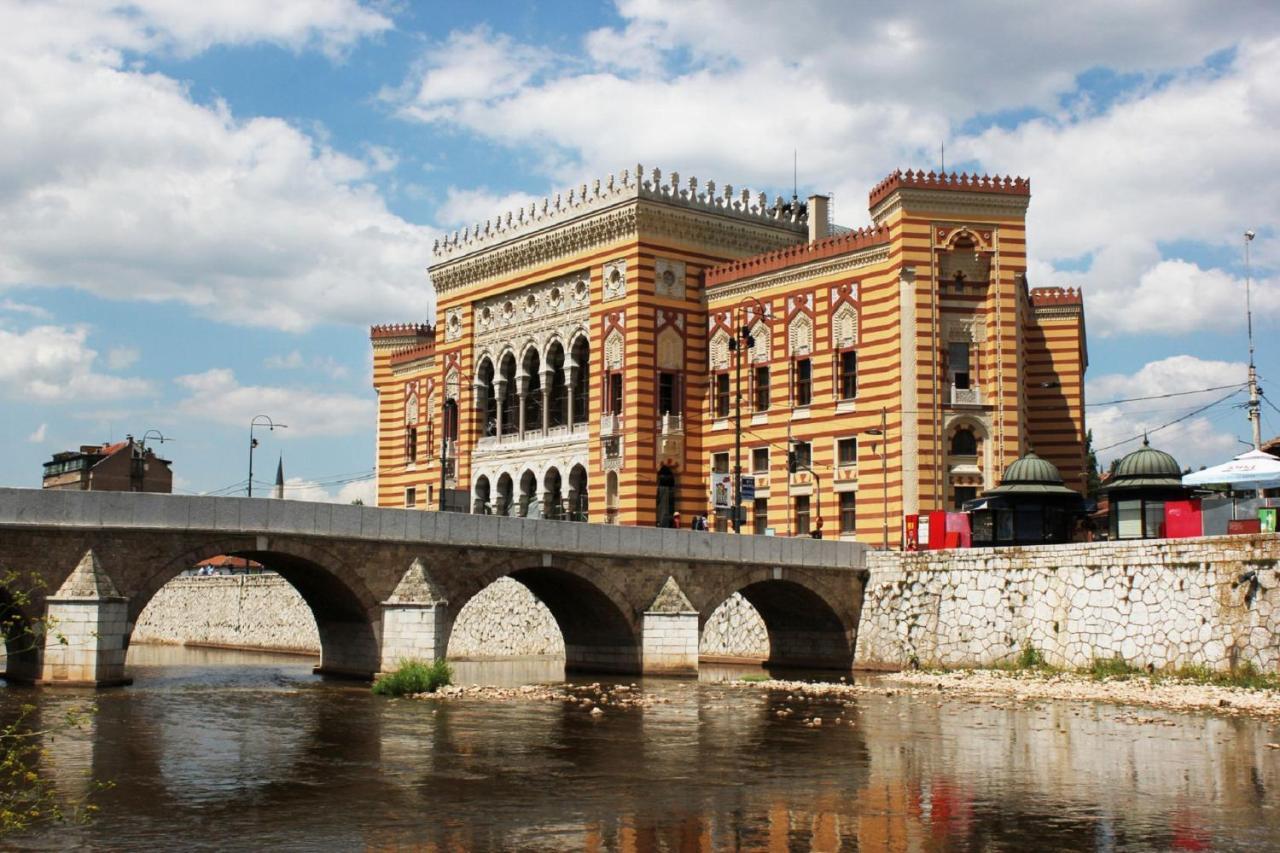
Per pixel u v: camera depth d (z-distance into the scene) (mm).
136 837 26703
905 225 74375
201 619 103688
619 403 85750
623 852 25719
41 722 41875
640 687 57156
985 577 62781
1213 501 57094
